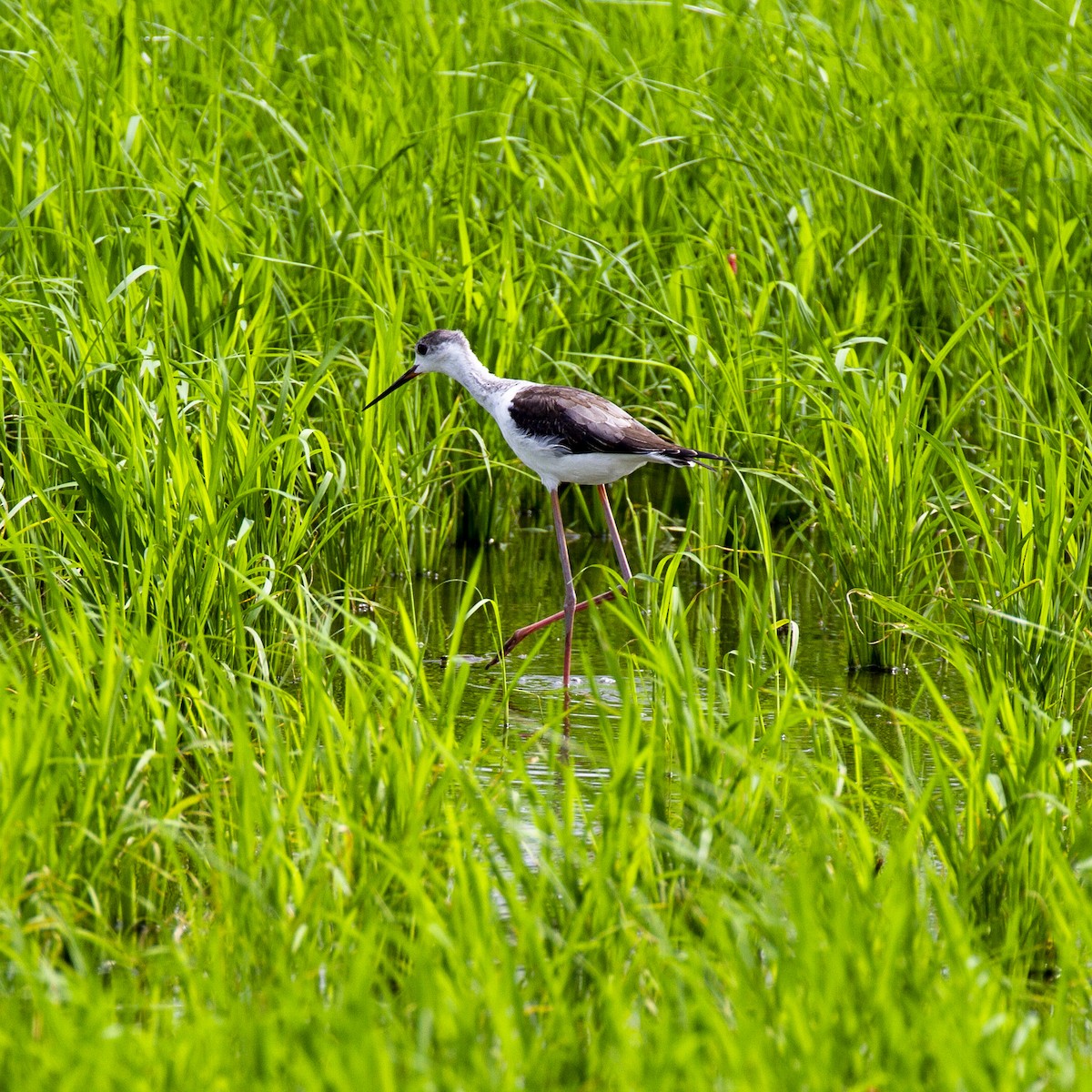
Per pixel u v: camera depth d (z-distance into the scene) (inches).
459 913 272.4
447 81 743.1
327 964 283.7
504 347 605.6
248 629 421.4
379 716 407.5
